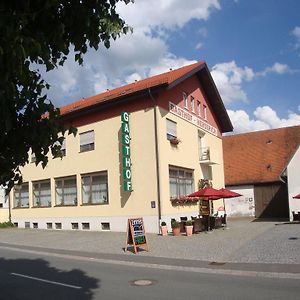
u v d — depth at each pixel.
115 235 23.84
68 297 9.70
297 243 17.77
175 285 10.83
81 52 4.43
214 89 32.97
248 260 14.28
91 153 27.59
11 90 3.49
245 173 41.38
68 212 28.91
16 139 4.29
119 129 26.23
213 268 13.19
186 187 27.98
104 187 26.94
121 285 10.98
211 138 33.97
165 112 25.73
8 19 3.30
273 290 9.89
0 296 9.91
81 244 20.73
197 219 23.81
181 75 26.22
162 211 24.17
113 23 4.36
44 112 4.23
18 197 33.50
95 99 30.19
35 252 18.89
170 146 25.95
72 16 4.16
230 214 41.03
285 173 33.81
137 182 25.06
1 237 26.08
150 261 15.02
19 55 3.25
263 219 36.84
